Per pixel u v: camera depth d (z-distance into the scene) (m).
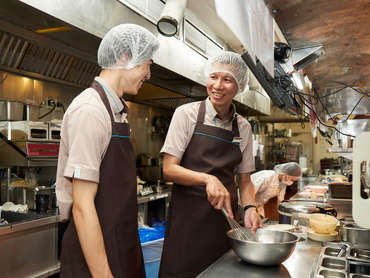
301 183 7.12
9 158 2.64
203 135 1.51
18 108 2.71
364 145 1.01
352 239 1.38
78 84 3.32
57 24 1.93
